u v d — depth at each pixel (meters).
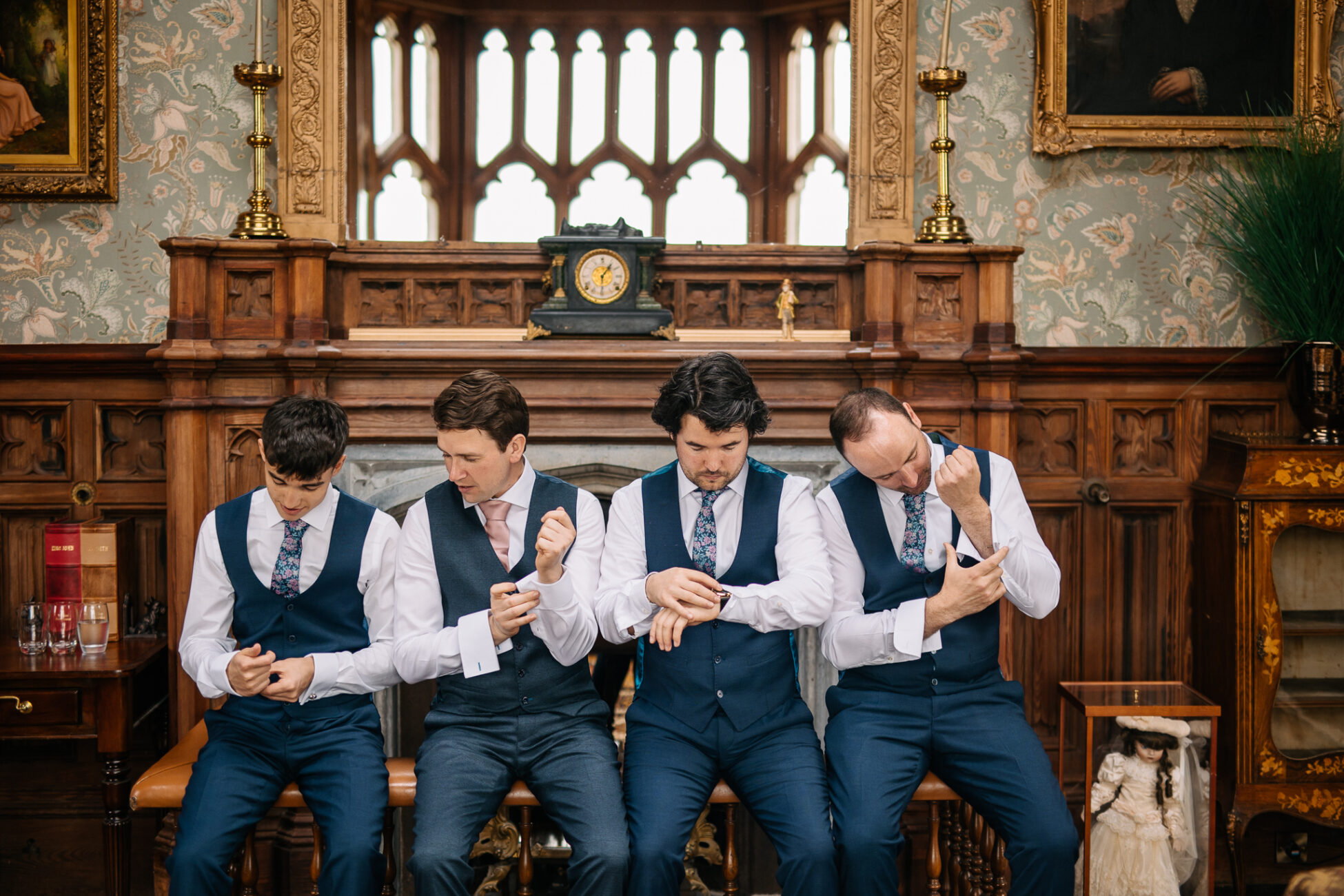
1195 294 3.11
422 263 2.92
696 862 2.99
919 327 2.86
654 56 3.16
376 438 2.74
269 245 2.70
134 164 2.94
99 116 2.89
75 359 2.87
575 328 2.83
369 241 2.92
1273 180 2.88
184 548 2.68
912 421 2.23
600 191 3.15
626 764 2.18
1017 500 2.34
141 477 2.94
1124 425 3.08
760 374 2.81
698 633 2.18
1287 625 2.77
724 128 3.16
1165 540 3.08
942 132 2.88
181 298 2.66
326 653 2.16
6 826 2.88
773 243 3.12
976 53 3.05
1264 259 2.86
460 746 2.12
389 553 2.23
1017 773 2.10
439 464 2.78
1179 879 2.51
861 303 2.95
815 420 2.81
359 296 2.94
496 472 2.12
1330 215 2.77
